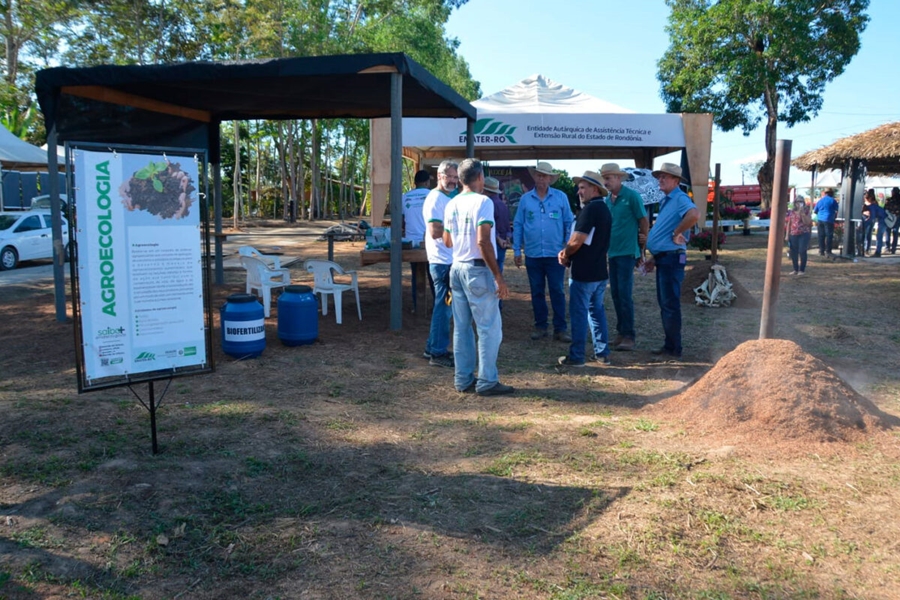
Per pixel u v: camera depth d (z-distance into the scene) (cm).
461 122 1650
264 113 1168
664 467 431
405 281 1318
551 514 373
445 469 434
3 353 732
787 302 1141
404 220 919
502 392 601
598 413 550
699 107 3262
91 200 399
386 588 309
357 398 582
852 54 3036
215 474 416
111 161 404
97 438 470
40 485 397
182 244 432
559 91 1859
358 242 2350
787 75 3102
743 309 1075
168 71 816
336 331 843
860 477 413
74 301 400
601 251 688
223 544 342
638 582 311
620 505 382
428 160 2116
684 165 1797
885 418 501
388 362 702
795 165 2197
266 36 2966
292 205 4266
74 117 908
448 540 347
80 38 2667
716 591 305
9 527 351
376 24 4056
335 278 1349
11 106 3011
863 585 309
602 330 711
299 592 306
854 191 1872
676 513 371
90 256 401
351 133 5197
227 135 5028
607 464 439
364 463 442
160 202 421
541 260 811
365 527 360
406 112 1154
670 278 732
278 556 333
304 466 434
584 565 325
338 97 1004
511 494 398
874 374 679
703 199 1906
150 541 341
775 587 308
